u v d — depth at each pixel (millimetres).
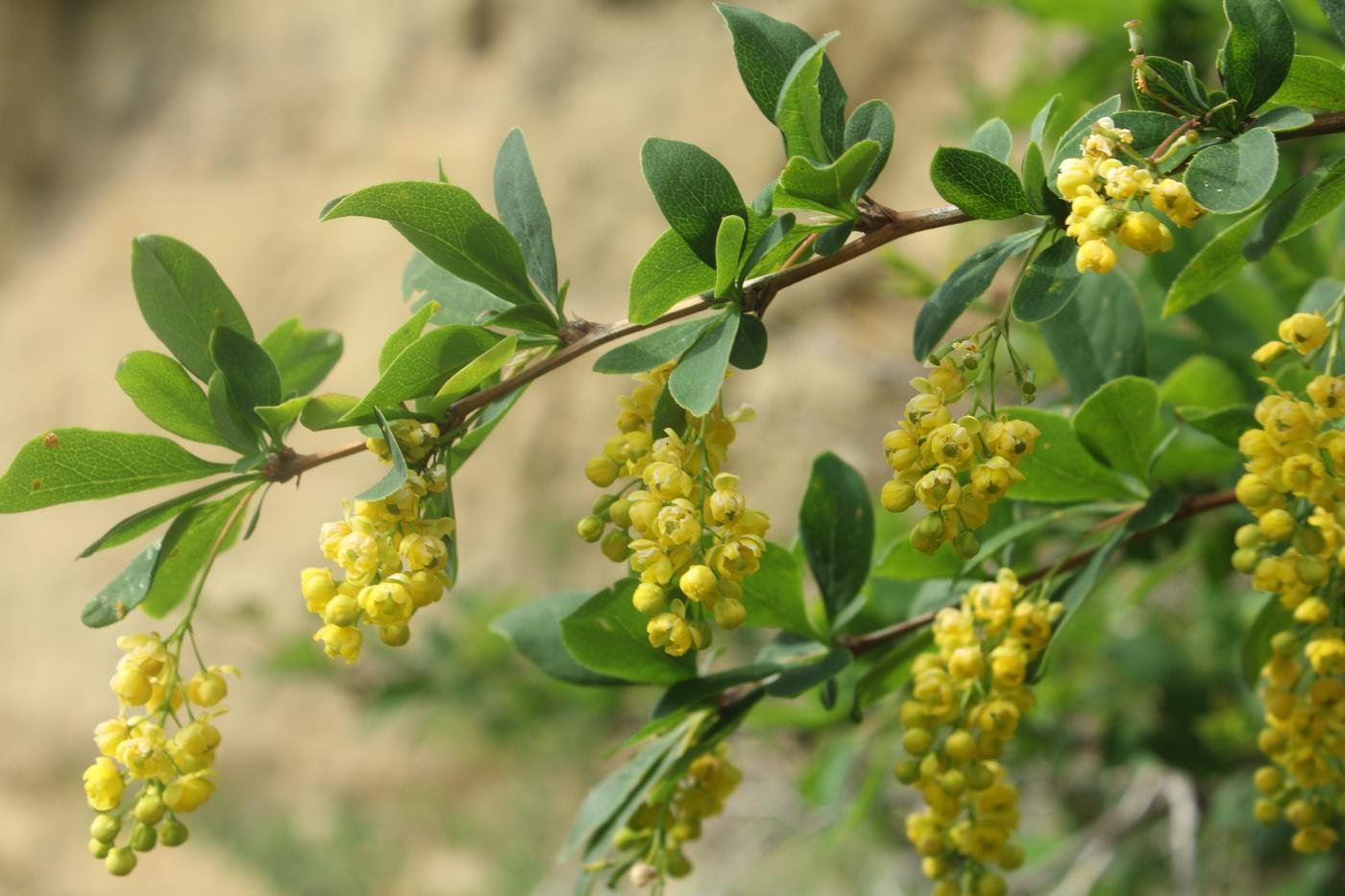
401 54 2391
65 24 2742
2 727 2424
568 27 2273
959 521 465
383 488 456
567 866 1879
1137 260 765
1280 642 514
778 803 1150
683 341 473
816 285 1862
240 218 2420
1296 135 468
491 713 1051
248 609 1200
